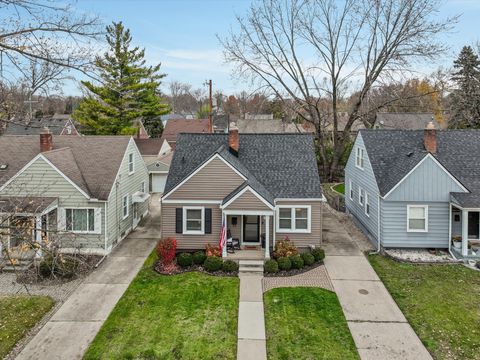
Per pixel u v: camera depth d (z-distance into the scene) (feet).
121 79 116.98
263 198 59.26
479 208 58.65
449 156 68.69
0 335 39.99
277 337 40.14
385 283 52.75
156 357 36.65
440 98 165.58
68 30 25.50
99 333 40.57
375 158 71.92
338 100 126.41
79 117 120.16
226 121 218.59
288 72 118.11
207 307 46.29
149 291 50.44
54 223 54.80
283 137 74.38
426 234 63.77
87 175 68.59
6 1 23.76
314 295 49.26
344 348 38.11
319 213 63.41
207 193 63.21
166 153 130.72
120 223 72.18
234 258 59.88
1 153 72.08
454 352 37.27
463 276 54.60
